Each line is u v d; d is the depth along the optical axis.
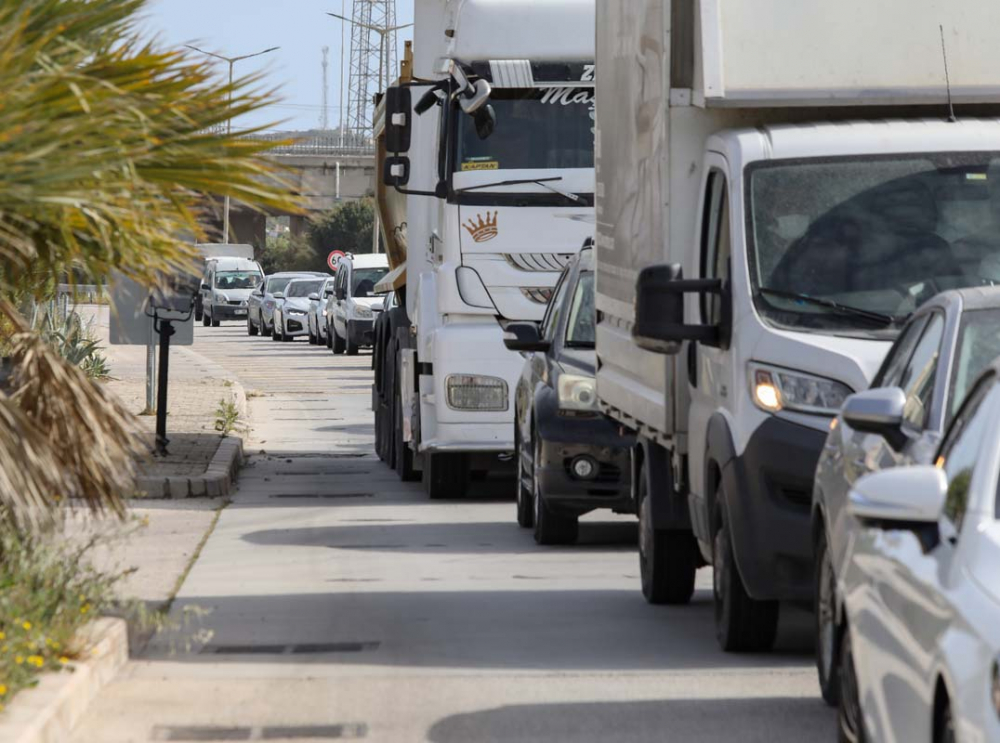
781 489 22.95
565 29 48.03
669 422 26.91
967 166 25.31
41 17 19.78
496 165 47.81
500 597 30.47
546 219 47.66
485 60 48.00
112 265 20.97
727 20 26.38
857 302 24.17
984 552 12.87
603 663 24.22
